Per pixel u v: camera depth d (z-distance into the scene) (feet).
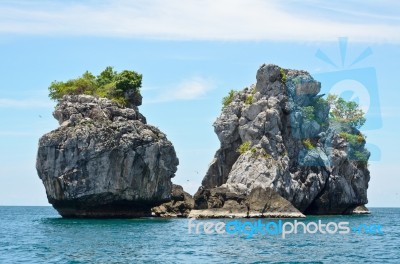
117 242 216.13
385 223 384.06
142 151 374.84
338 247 205.26
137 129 380.17
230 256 176.86
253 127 435.94
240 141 459.32
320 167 450.71
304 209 442.91
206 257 174.09
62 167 361.30
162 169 385.29
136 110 432.66
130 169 368.89
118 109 385.91
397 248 205.05
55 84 430.61
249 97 461.78
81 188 360.07
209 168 463.42
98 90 426.51
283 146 432.66
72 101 385.70
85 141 360.69
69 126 368.68
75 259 167.84
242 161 419.33
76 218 377.30
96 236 241.14
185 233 259.19
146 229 280.10
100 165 362.12
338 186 464.24
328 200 458.09
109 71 455.63
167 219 369.09
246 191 398.62
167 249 193.77
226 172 459.73
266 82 449.06
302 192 430.61
